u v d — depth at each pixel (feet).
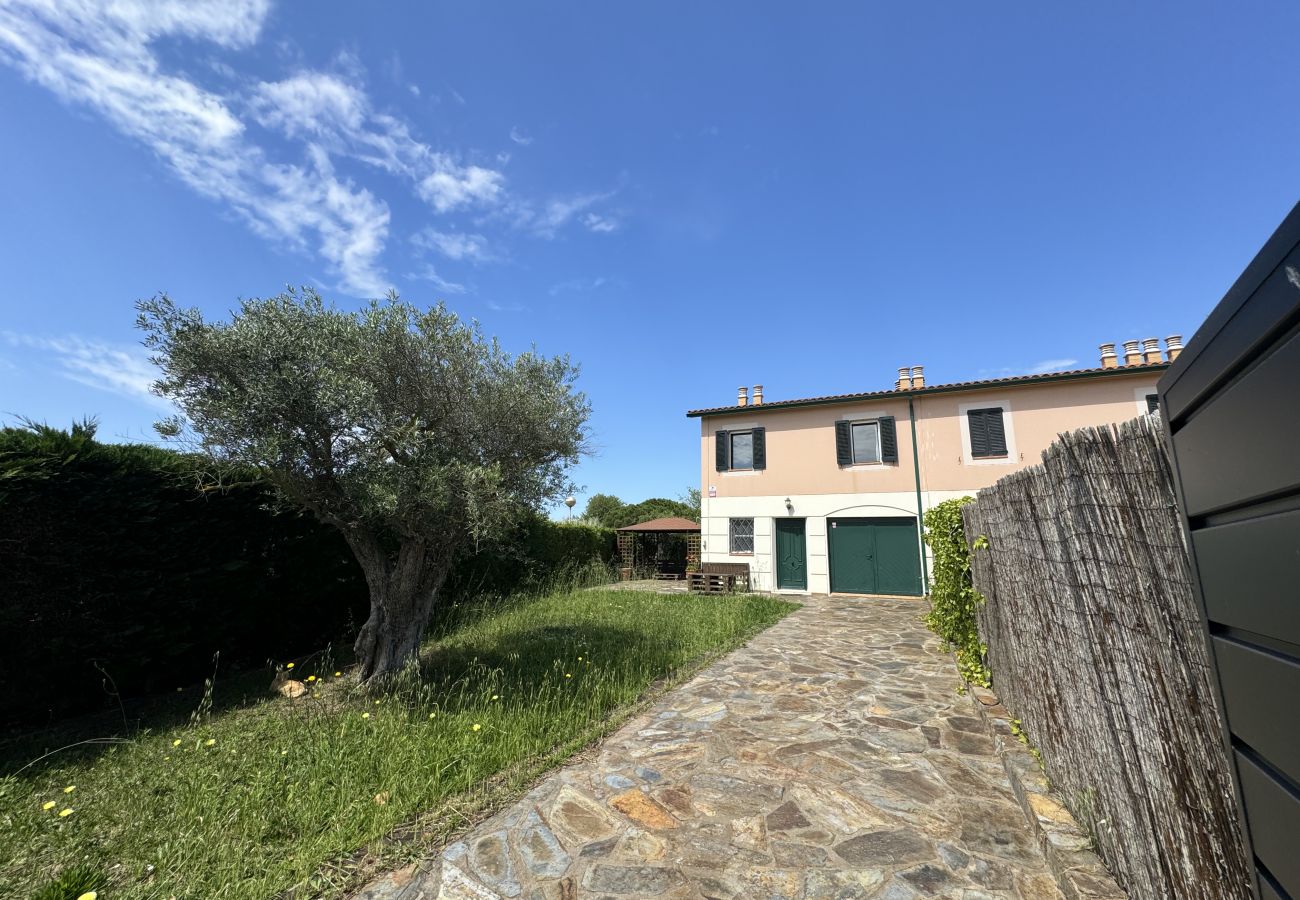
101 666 17.83
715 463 56.18
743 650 26.35
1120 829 7.97
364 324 18.90
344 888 8.96
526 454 22.50
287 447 16.33
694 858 9.77
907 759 13.74
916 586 48.08
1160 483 6.52
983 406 47.26
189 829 10.28
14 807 11.13
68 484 17.20
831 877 9.18
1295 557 2.80
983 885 8.84
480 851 10.02
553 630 28.60
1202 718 5.91
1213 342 3.67
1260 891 3.57
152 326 15.87
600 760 13.85
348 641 27.09
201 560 20.94
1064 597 9.87
